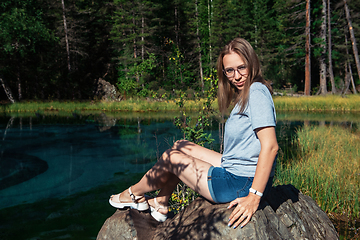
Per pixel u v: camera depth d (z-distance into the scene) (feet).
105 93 89.04
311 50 99.91
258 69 6.21
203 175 6.56
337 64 103.71
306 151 23.97
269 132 5.58
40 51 93.81
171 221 7.56
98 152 26.13
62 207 14.40
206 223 6.36
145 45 99.91
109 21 112.47
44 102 82.99
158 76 69.87
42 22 87.81
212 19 109.91
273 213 6.57
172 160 7.06
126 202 8.08
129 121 48.08
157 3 104.63
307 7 90.99
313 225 7.39
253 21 114.62
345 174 16.11
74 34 101.86
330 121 44.73
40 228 12.14
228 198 6.36
